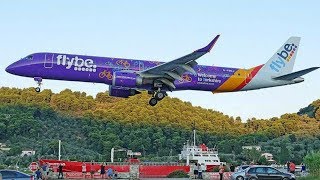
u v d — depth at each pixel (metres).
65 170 77.00
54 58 53.44
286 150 171.38
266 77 58.41
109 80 53.28
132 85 52.41
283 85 58.94
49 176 70.19
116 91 54.88
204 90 57.12
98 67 53.22
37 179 57.31
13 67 53.59
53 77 53.53
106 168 79.38
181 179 68.56
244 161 165.88
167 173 85.75
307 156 57.62
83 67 53.12
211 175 78.12
